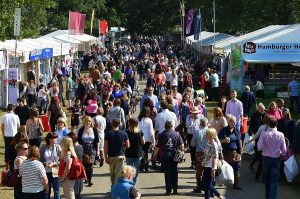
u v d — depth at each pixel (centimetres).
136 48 8075
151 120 1748
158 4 10062
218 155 1399
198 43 5753
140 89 4388
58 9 8431
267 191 1416
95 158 1656
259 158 1673
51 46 4359
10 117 1800
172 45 8744
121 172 1016
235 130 1552
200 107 2002
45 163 1294
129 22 10525
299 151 1595
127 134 1462
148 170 1809
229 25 6919
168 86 3525
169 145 1498
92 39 7069
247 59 3634
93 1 9081
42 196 1171
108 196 1516
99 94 2980
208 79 3706
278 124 1667
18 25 2839
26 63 3834
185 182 1670
